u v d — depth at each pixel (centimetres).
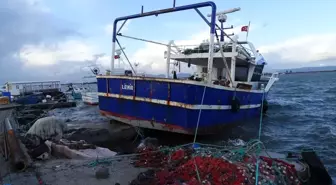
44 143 752
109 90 1176
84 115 1888
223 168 488
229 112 1129
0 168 565
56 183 500
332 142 1051
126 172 565
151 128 1055
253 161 552
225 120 1114
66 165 609
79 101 2983
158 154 658
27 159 602
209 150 648
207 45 1288
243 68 1417
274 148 992
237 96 1157
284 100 2875
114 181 516
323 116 1725
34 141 767
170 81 946
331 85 5609
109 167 597
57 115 1922
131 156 672
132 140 1064
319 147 988
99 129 1077
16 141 666
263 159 575
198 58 1286
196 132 886
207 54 1231
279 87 5603
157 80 984
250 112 1379
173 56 1338
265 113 1733
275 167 535
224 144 1025
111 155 725
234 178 460
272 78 1739
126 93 1101
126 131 1128
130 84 1080
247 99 1279
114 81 1148
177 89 936
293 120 1597
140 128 1093
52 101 2617
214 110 1019
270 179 476
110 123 1291
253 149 634
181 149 652
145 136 1088
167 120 986
